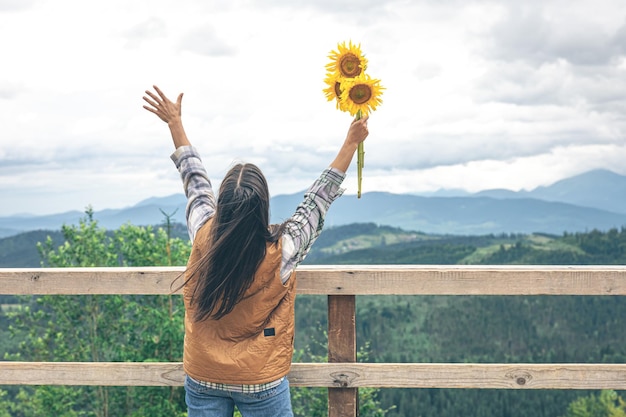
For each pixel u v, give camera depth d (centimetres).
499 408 7094
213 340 240
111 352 1460
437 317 10381
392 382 313
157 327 1304
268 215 234
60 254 1395
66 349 1449
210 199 254
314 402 1232
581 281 304
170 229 1343
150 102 270
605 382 305
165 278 322
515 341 9650
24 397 1466
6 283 328
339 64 249
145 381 329
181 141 267
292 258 238
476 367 310
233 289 227
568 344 9656
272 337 240
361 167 256
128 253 1398
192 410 254
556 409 6975
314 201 246
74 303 1463
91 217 1421
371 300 11412
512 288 306
